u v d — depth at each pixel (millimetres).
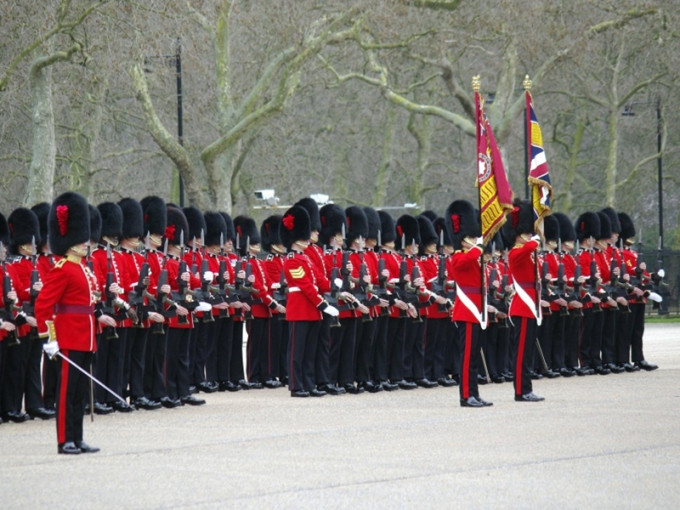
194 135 190375
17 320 66875
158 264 73938
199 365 82125
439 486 45469
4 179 171000
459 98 177875
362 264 80938
